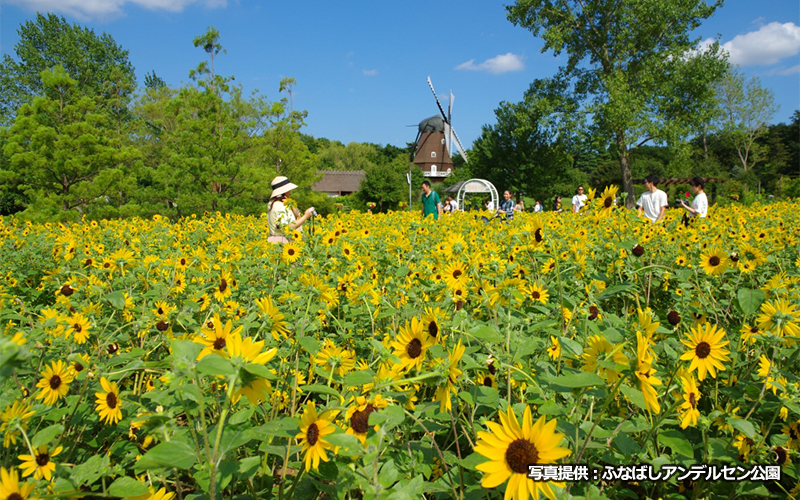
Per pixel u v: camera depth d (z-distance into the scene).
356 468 1.41
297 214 6.27
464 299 2.91
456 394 1.56
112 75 43.84
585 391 1.68
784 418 1.94
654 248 4.90
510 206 12.59
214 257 4.92
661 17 26.02
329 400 2.00
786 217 8.91
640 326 1.84
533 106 29.98
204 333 1.54
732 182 33.69
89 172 17.64
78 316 2.43
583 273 3.37
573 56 28.73
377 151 96.81
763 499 1.91
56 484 1.33
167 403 1.77
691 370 1.71
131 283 3.53
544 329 2.45
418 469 1.70
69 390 2.26
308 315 2.48
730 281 3.86
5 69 47.75
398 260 4.09
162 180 19.19
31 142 16.98
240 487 1.89
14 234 8.88
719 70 25.97
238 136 20.75
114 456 1.99
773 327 2.20
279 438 1.91
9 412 1.56
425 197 10.65
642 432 1.90
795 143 61.44
